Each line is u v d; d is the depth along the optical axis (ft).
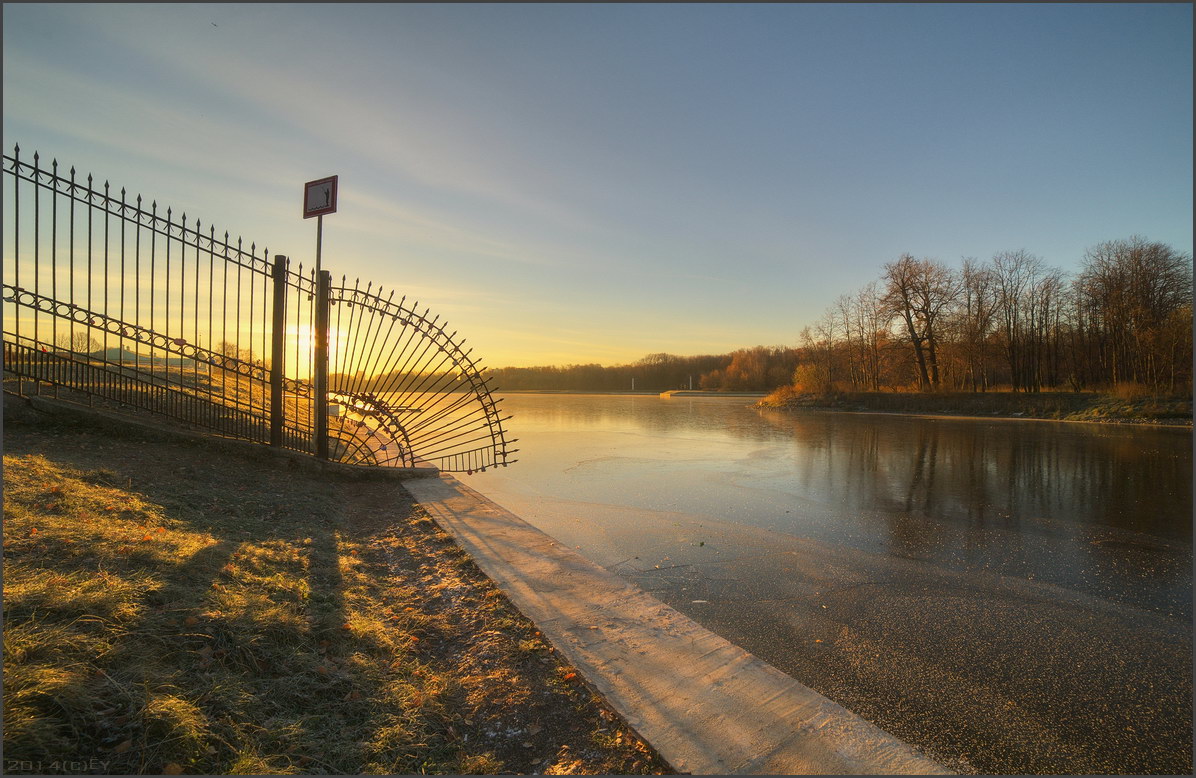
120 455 18.83
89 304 18.69
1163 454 47.14
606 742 8.27
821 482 35.45
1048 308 117.60
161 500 15.64
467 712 9.05
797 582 17.46
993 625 14.28
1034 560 19.75
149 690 7.54
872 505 28.73
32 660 7.29
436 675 10.00
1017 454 48.11
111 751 6.61
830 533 23.27
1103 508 28.04
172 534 12.98
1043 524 24.86
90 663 7.66
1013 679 11.56
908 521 25.35
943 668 12.01
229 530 14.90
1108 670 11.96
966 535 23.02
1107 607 15.52
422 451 49.80
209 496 17.38
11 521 11.15
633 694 9.37
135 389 22.76
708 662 10.59
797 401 128.67
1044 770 8.69
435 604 13.12
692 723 8.61
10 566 9.48
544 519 25.52
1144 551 20.79
